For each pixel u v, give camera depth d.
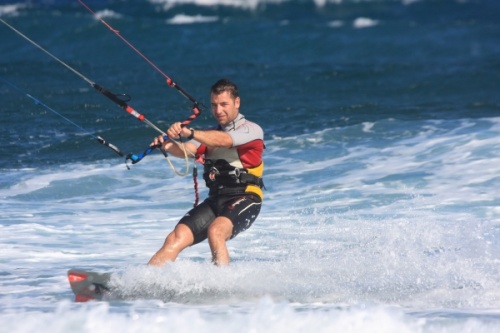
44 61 84.19
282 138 51.75
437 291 23.67
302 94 69.31
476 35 99.56
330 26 100.50
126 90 69.00
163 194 40.28
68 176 43.53
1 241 31.55
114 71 78.94
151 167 45.25
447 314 20.98
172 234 23.89
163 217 35.81
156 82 73.06
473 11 109.25
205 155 24.41
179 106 63.06
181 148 23.81
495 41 97.56
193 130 22.86
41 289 24.86
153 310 21.33
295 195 38.94
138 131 53.72
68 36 92.25
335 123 57.00
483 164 42.84
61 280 26.00
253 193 24.25
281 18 105.12
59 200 39.47
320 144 49.94
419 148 47.41
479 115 59.00
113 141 51.75
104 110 60.94
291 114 60.69
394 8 109.25
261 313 20.19
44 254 29.73
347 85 73.75
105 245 31.16
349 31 98.62
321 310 21.36
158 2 105.56
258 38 93.69
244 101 66.00
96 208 37.66
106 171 44.53
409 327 19.59
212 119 59.16
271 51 91.69
